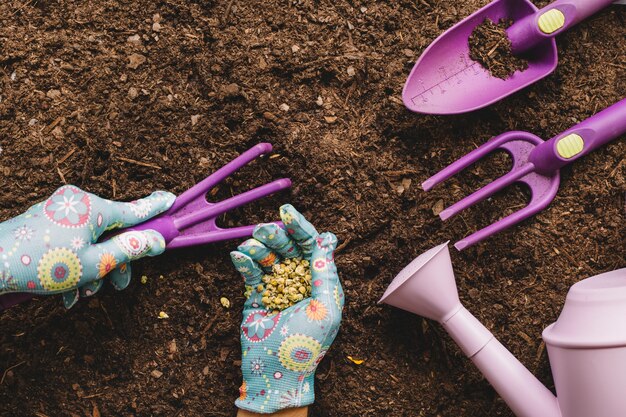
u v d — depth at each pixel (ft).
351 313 2.70
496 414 2.70
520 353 2.70
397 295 2.48
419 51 2.70
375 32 2.70
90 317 2.69
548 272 2.70
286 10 2.70
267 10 2.69
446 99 2.62
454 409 2.71
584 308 2.27
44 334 2.69
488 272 2.70
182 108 2.68
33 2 2.67
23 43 2.66
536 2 2.72
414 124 2.69
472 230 2.70
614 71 2.70
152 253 2.52
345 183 2.68
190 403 2.71
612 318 2.22
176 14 2.69
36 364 2.69
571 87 2.70
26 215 2.33
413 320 2.71
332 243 2.56
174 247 2.58
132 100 2.68
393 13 2.70
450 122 2.70
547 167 2.59
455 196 2.70
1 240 2.26
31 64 2.66
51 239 2.29
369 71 2.69
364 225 2.68
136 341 2.71
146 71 2.68
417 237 2.70
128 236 2.45
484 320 2.71
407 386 2.70
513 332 2.70
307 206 2.69
